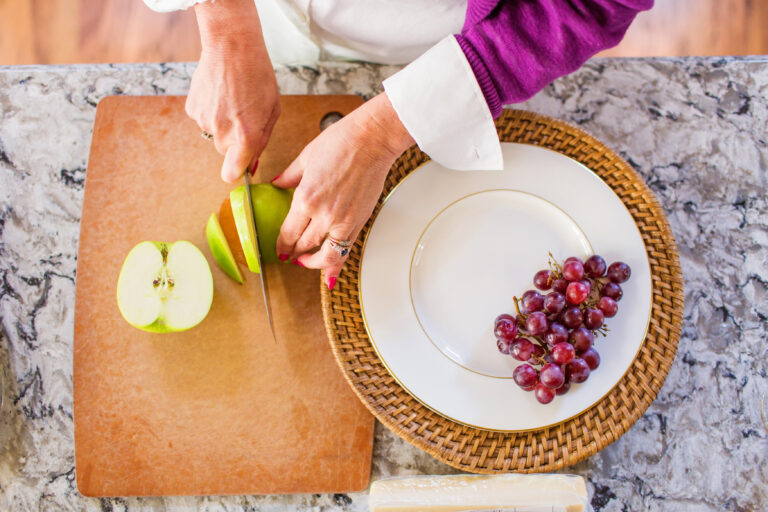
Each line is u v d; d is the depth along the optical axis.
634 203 0.82
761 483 0.80
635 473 0.81
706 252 0.88
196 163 0.90
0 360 0.85
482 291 0.81
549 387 0.72
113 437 0.81
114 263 0.86
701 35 1.68
